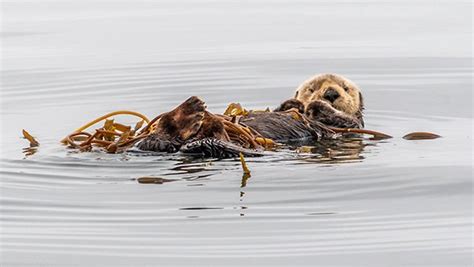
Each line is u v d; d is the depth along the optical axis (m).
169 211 11.96
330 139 15.71
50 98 20.22
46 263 10.65
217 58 24.69
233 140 14.48
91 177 13.28
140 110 19.09
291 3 35.31
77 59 24.72
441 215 11.82
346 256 10.69
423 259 10.61
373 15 32.00
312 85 18.14
